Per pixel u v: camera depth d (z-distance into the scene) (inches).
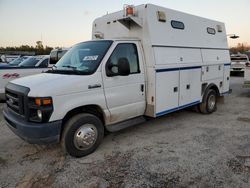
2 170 145.3
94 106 166.9
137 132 211.0
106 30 225.0
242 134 201.3
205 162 150.1
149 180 131.0
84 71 161.8
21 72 322.0
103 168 145.6
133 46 188.1
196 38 241.1
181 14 222.1
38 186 127.4
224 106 313.1
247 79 372.2
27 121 144.8
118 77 174.7
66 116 156.4
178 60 216.2
